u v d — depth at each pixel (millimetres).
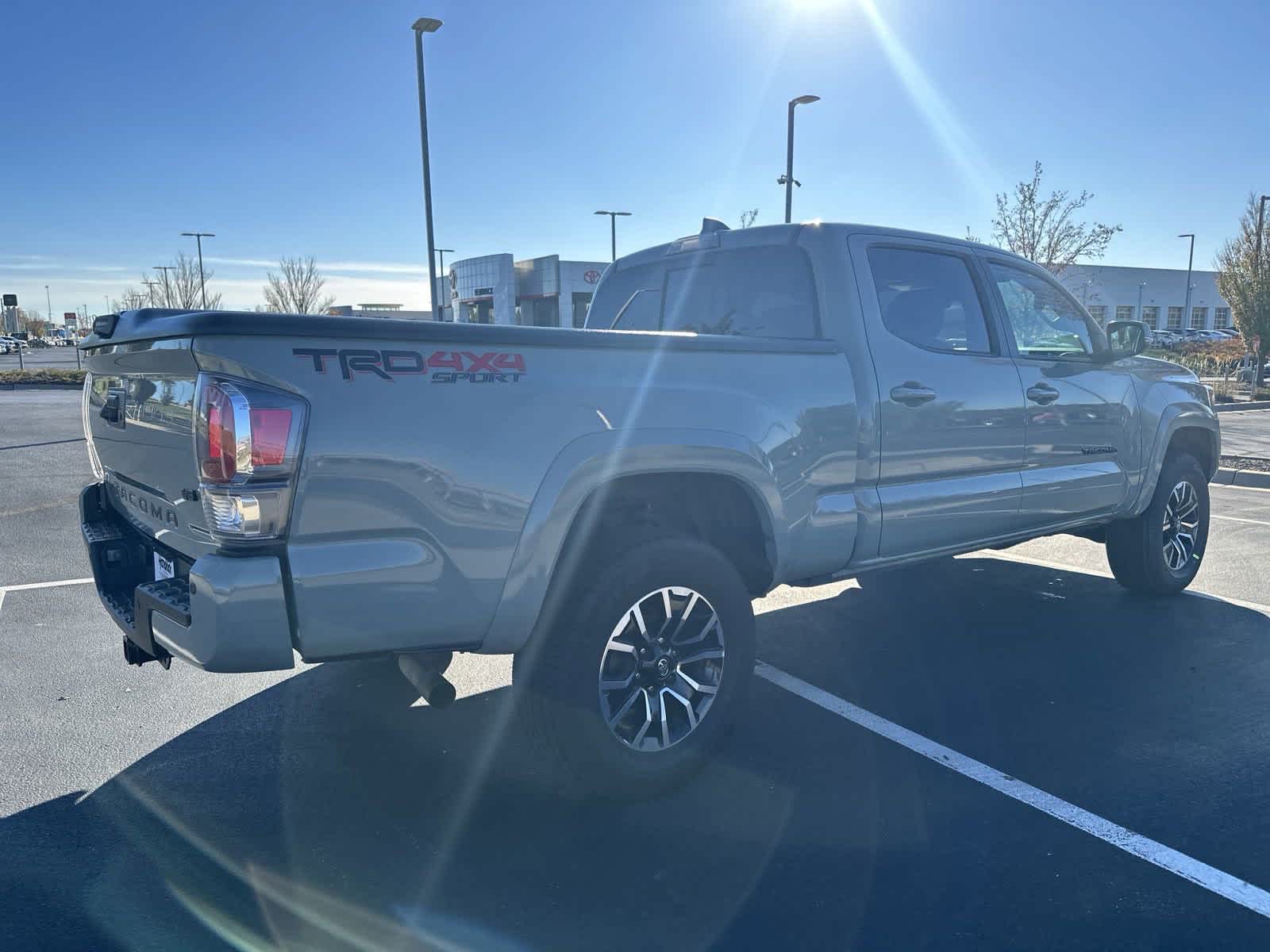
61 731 3982
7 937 2619
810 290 4238
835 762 3678
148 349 2955
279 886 2861
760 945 2574
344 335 2688
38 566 6734
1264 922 2672
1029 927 2648
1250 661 4793
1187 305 64812
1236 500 10102
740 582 3533
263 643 2631
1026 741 3865
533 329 3021
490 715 4168
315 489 2658
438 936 2619
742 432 3514
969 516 4512
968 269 4680
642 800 3363
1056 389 4902
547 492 3010
